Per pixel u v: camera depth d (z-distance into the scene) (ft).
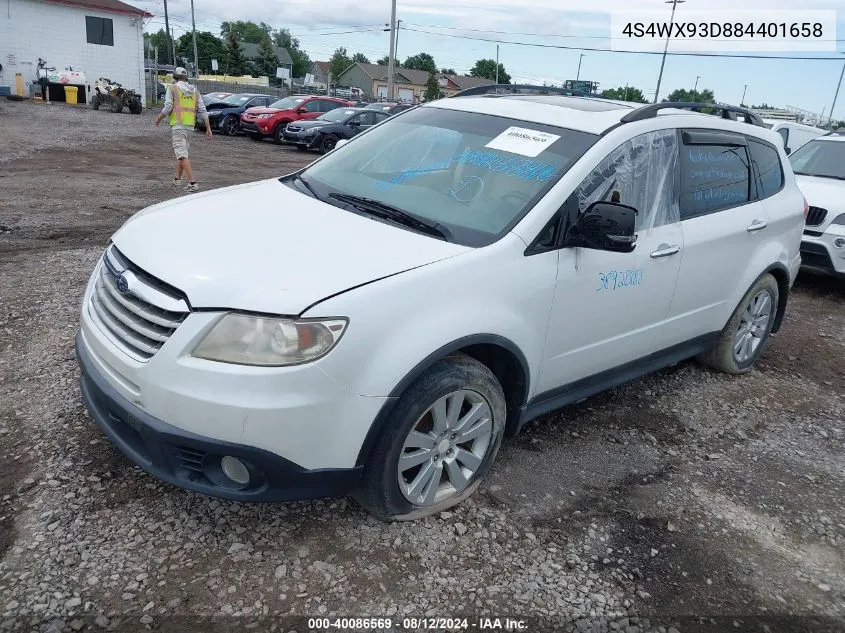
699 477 12.31
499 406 10.46
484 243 10.13
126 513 9.70
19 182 34.73
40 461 10.68
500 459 12.07
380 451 9.12
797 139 46.11
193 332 8.25
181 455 8.68
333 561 9.20
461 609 8.68
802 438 14.26
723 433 14.08
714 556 10.19
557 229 10.74
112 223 27.27
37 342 14.84
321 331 8.25
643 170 12.40
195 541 9.31
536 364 10.91
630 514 10.96
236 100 82.64
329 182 12.59
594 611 8.89
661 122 13.01
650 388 15.88
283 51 343.05
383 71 303.07
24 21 100.27
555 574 9.45
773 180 16.55
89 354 9.77
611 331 12.23
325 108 76.95
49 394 12.66
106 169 42.01
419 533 9.91
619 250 10.37
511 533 10.16
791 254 17.04
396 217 10.79
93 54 106.93
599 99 14.67
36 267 20.16
